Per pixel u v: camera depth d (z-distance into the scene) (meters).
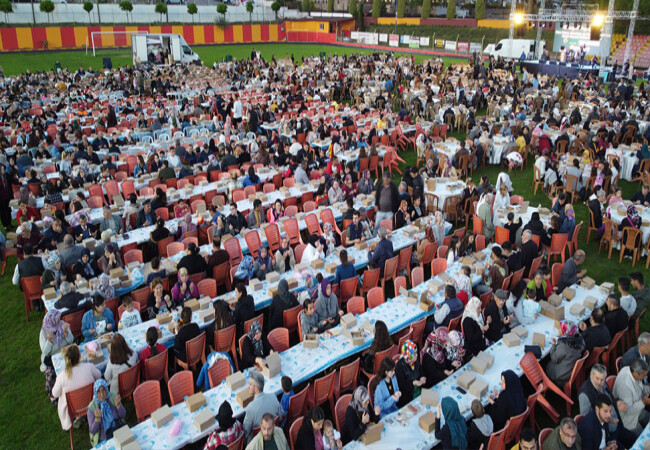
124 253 10.83
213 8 69.88
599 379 6.29
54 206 13.14
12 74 39.94
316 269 9.92
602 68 35.78
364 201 13.07
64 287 8.81
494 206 13.11
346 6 84.56
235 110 24.14
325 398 7.18
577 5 46.75
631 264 12.27
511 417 6.18
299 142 19.81
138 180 14.94
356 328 8.11
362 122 22.09
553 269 9.99
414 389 7.12
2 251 11.66
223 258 10.27
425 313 8.64
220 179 15.06
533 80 31.19
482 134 19.02
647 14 42.44
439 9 73.00
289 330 8.76
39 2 57.84
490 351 7.64
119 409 6.74
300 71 37.84
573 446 5.66
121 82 33.06
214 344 8.19
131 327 8.20
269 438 5.66
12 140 19.00
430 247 11.04
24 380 8.52
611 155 16.84
